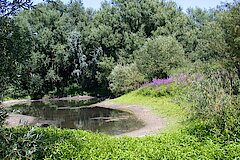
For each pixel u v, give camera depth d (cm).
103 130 1683
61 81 5266
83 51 5106
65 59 5050
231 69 1753
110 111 2534
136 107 2525
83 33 5078
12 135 362
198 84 1334
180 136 962
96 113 2466
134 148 838
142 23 4966
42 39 5000
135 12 4903
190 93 1424
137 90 3184
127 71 3603
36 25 5050
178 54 3447
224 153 788
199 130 987
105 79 4609
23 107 3375
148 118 1930
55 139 871
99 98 4388
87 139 933
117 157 756
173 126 1446
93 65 4953
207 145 859
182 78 2502
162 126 1554
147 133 1430
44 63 5022
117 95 3947
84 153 783
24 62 390
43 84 5081
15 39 380
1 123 356
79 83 5206
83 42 5066
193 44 4772
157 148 833
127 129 1661
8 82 370
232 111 996
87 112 2572
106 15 5134
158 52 3412
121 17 4981
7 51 371
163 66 3366
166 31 4653
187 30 5119
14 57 375
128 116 2161
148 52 3506
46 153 749
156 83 2922
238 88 1234
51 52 5138
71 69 5266
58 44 5091
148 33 4972
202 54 3059
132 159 747
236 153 785
